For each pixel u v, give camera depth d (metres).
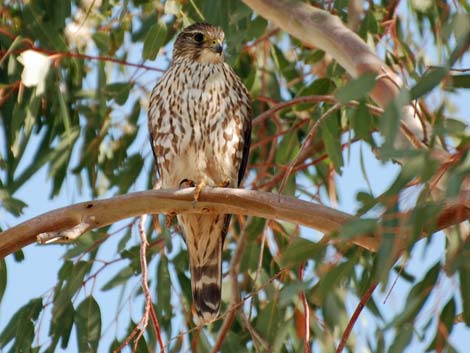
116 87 12.23
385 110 6.79
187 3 12.22
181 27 12.48
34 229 9.28
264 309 10.85
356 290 10.47
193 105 11.48
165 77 11.76
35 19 11.73
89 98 12.38
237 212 9.42
